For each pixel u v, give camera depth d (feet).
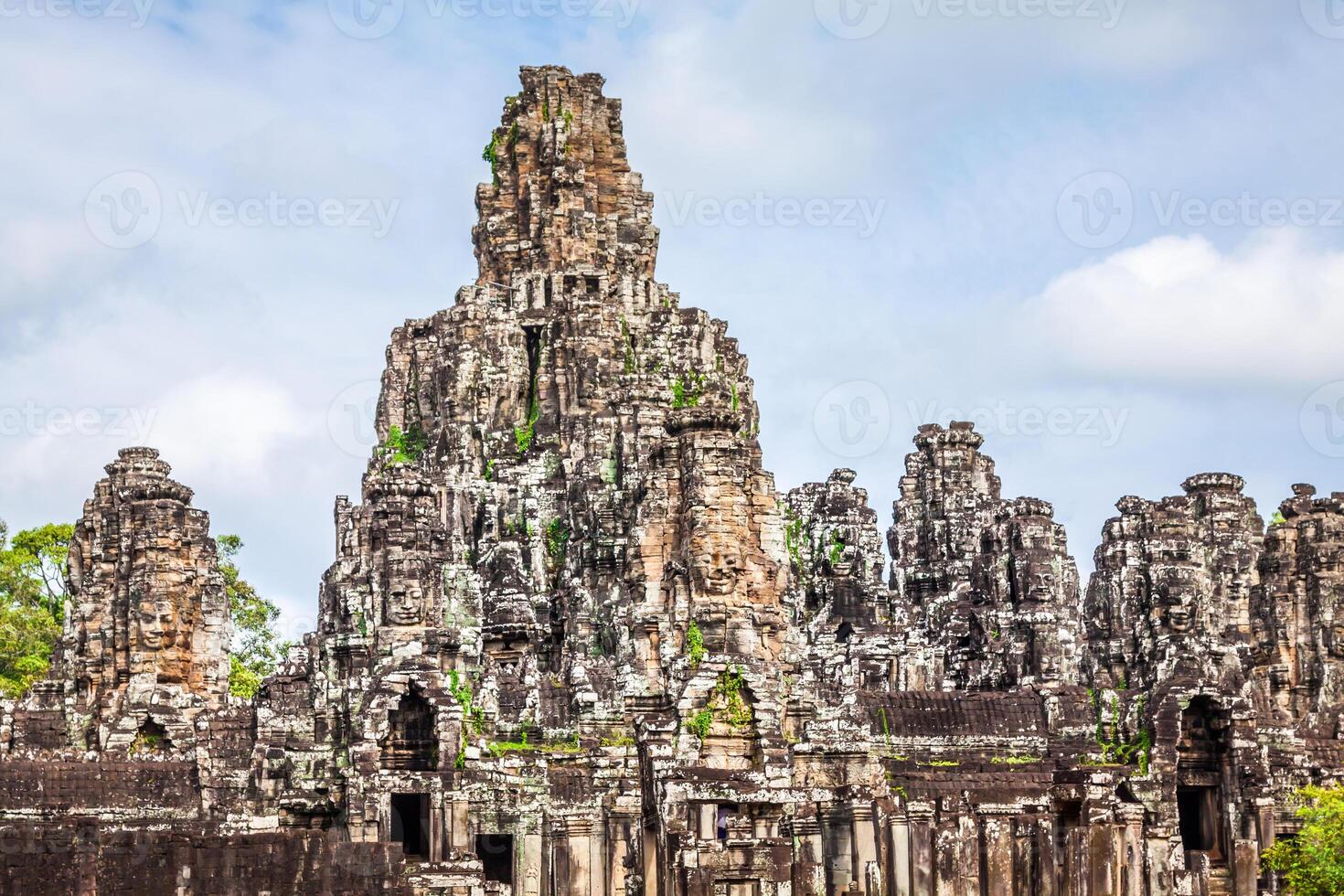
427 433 452.76
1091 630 401.70
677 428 333.01
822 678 380.17
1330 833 334.24
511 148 482.28
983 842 313.12
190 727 359.05
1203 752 369.50
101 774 337.52
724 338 474.49
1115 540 402.93
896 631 418.31
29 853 255.91
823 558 427.33
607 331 451.94
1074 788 328.29
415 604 333.42
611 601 379.55
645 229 482.69
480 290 463.42
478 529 424.87
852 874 311.68
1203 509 478.18
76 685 373.40
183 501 375.66
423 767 328.90
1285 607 406.41
